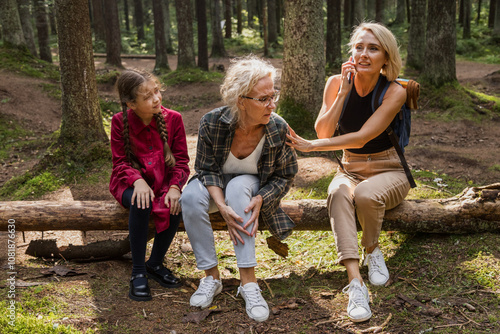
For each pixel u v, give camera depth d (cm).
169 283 288
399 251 309
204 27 1483
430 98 915
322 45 582
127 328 239
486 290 259
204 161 265
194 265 323
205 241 262
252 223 252
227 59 2084
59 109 989
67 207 308
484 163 567
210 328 242
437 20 916
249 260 251
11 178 540
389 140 292
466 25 2245
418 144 704
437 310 245
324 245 335
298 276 298
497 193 300
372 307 255
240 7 2778
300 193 427
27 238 359
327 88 304
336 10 1406
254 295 252
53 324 230
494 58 1897
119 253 314
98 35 2444
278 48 2348
